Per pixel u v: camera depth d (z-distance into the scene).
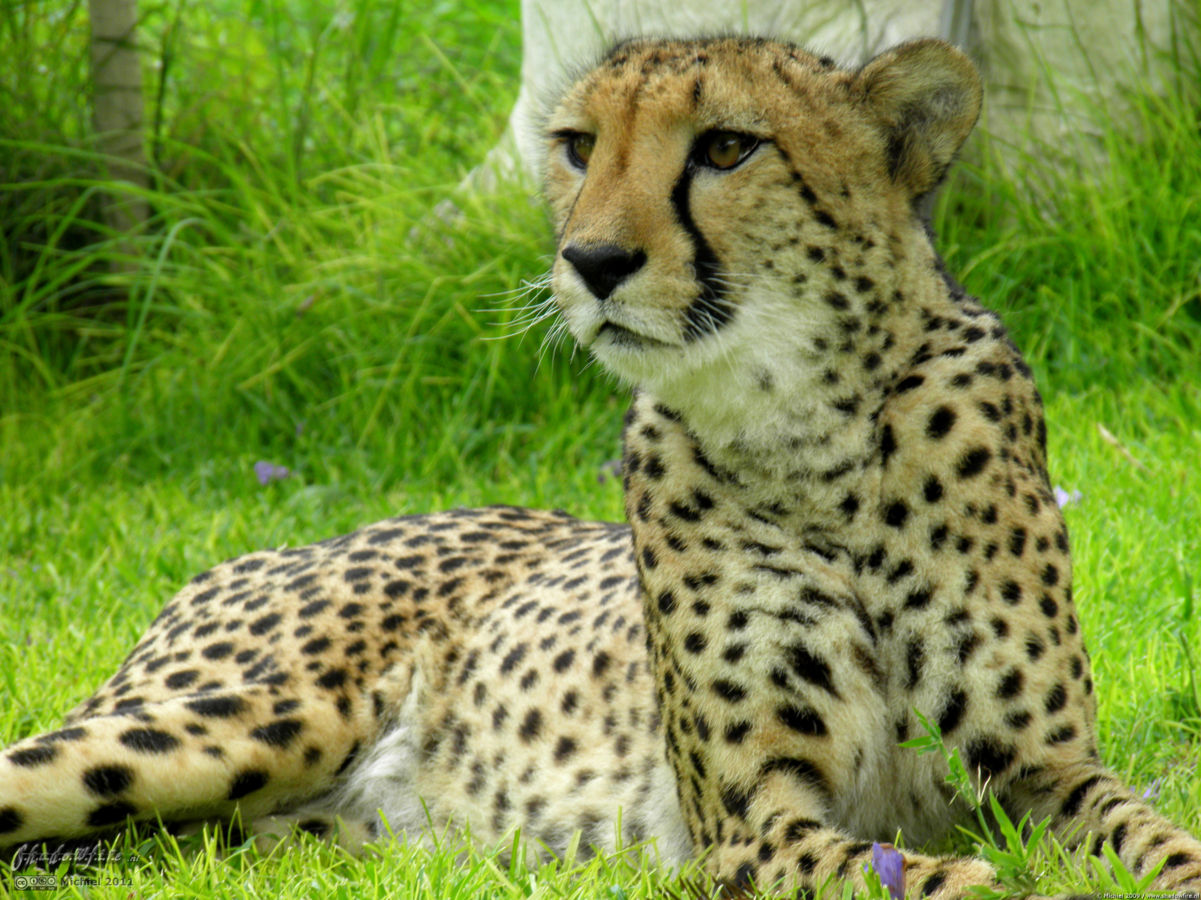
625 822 6.34
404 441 12.70
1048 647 5.55
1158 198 12.26
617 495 11.27
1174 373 11.84
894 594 5.63
